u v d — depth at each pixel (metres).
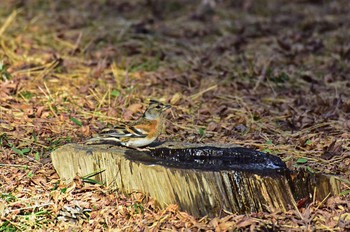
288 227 9.98
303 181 10.65
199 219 10.24
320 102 14.92
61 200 10.60
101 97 14.72
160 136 13.00
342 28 20.89
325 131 13.52
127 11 22.59
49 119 13.39
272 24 21.53
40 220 10.42
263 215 10.12
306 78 16.61
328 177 10.76
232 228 9.86
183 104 14.74
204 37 20.09
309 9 23.20
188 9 23.02
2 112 13.60
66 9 22.52
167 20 21.80
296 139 13.10
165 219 10.16
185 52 18.50
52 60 16.58
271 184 10.25
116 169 10.66
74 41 18.86
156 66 17.09
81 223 10.38
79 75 15.95
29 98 14.38
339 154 12.36
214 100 15.04
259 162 10.78
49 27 20.11
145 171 10.38
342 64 17.73
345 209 10.51
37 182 11.09
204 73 16.81
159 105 10.93
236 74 16.77
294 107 14.86
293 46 19.09
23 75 15.47
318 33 20.50
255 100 15.23
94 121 13.54
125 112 13.93
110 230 10.09
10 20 18.97
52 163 11.28
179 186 10.23
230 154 10.88
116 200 10.57
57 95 14.57
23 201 10.70
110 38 19.30
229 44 19.25
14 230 10.20
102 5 23.14
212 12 22.70
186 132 13.34
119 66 16.88
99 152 10.80
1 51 16.98
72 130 13.05
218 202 10.20
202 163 10.77
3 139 12.52
